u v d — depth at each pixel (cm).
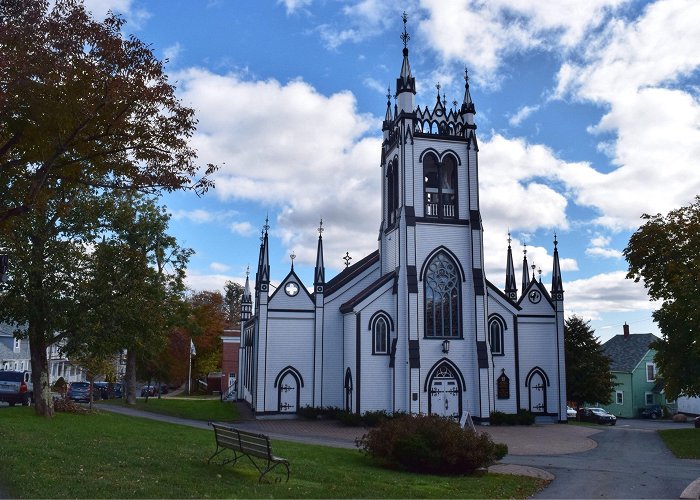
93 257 2823
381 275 4725
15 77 1376
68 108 1446
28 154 1542
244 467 1714
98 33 1480
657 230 3784
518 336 4669
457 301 4338
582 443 3281
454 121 4572
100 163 1656
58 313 2650
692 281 3456
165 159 1678
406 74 4538
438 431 1998
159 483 1357
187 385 8006
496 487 1744
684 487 1808
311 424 4028
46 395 2705
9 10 1447
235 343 7938
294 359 4447
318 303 4531
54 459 1569
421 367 4184
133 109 1580
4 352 6500
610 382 5544
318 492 1416
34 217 2512
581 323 5547
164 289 3906
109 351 2898
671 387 3938
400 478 1786
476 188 4512
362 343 4166
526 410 4444
